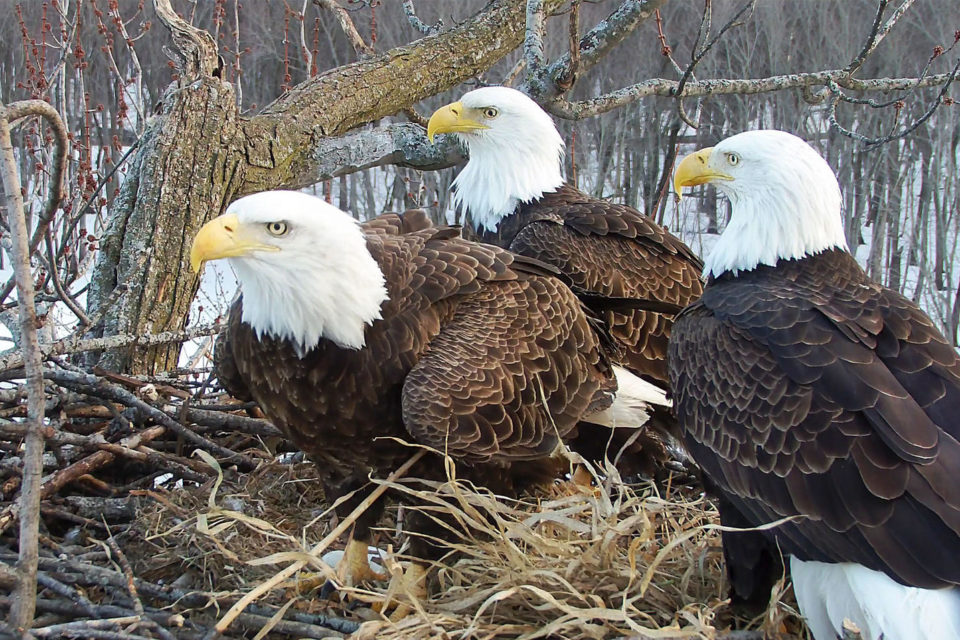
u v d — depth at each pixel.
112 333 5.89
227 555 3.82
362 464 4.31
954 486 3.36
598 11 17.42
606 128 18.39
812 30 18.09
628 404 4.92
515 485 4.61
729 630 3.93
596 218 6.12
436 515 4.33
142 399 5.09
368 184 19.11
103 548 4.25
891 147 20.11
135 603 3.62
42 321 4.98
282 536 3.93
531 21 6.89
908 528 3.36
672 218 20.42
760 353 3.86
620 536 4.19
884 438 3.45
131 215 6.09
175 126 6.10
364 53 7.36
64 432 4.73
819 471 3.56
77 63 7.64
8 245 6.29
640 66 18.05
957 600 3.32
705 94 6.93
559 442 4.33
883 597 3.38
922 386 3.66
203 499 4.79
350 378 3.99
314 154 6.64
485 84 7.98
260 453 5.23
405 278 4.24
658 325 5.89
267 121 6.48
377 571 4.61
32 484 3.13
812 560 3.63
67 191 7.26
